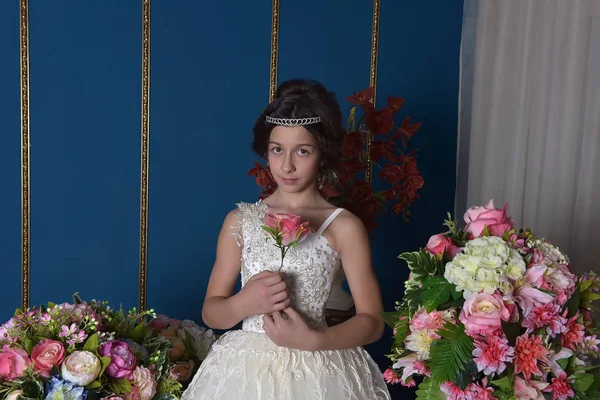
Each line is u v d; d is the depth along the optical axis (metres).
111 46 2.65
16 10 2.54
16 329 1.76
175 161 2.77
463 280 1.45
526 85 2.46
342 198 2.29
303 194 1.88
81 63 2.63
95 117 2.66
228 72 2.79
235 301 1.73
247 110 2.83
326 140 1.81
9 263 2.63
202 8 2.74
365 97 2.38
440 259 1.57
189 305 2.84
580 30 2.20
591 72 2.18
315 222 1.84
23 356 1.69
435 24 3.02
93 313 1.87
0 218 2.60
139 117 2.71
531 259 1.52
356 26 2.93
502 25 2.60
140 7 2.67
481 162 2.76
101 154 2.68
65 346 1.75
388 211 3.05
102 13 2.63
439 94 3.05
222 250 1.93
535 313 1.44
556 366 1.46
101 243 2.72
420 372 1.53
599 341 1.48
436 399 1.48
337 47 2.91
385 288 3.08
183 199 2.79
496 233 1.59
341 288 2.21
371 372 1.83
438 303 1.47
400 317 1.65
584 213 2.19
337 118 1.85
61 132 2.63
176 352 2.13
